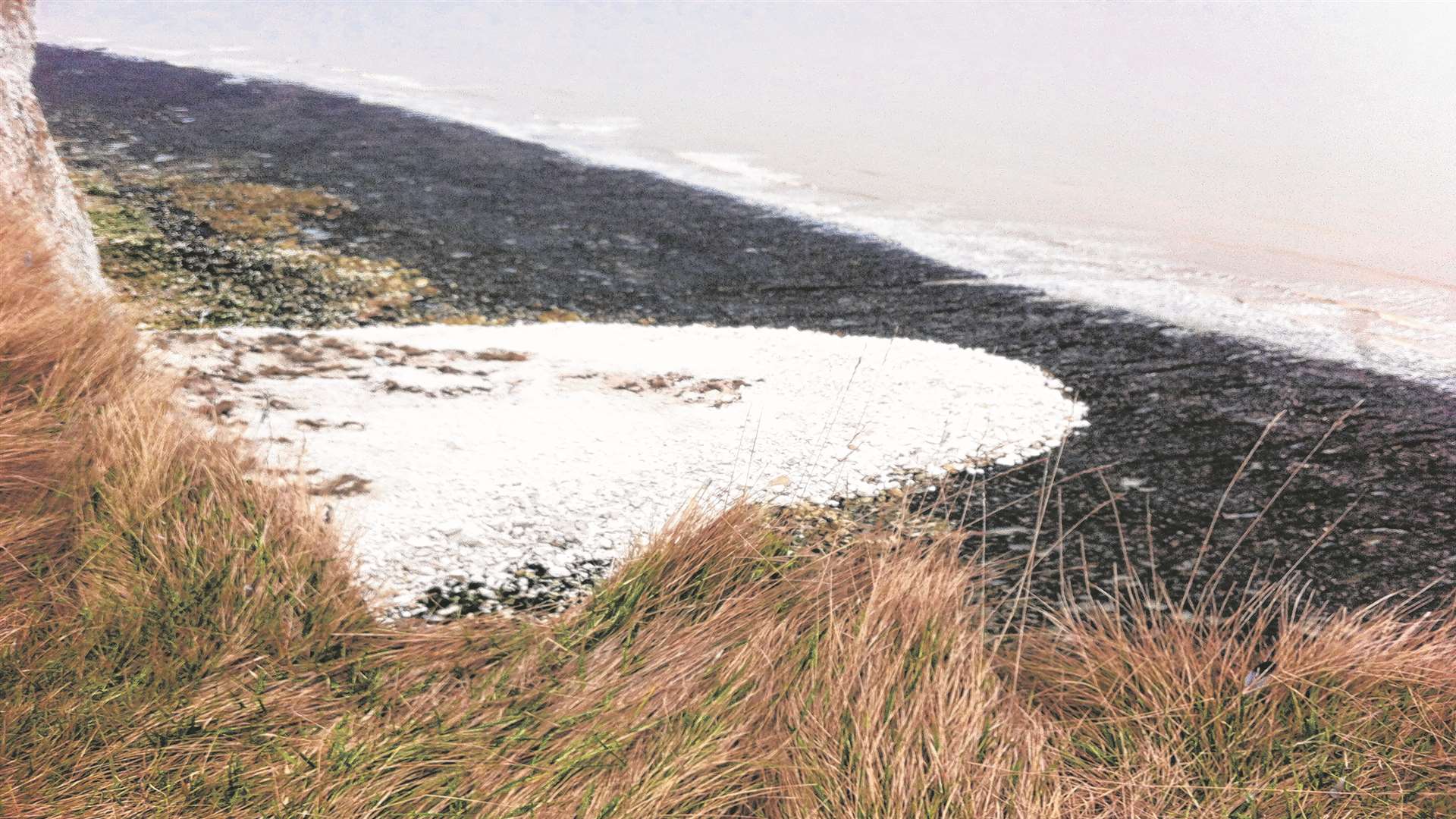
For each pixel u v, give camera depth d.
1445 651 2.78
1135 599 3.19
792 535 3.58
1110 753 2.57
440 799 2.20
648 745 2.43
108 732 2.25
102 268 6.72
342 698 2.52
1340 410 5.19
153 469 3.03
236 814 2.11
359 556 3.28
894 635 2.70
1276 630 3.30
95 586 2.68
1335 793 2.39
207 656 2.54
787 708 2.56
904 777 2.28
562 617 3.00
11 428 3.07
